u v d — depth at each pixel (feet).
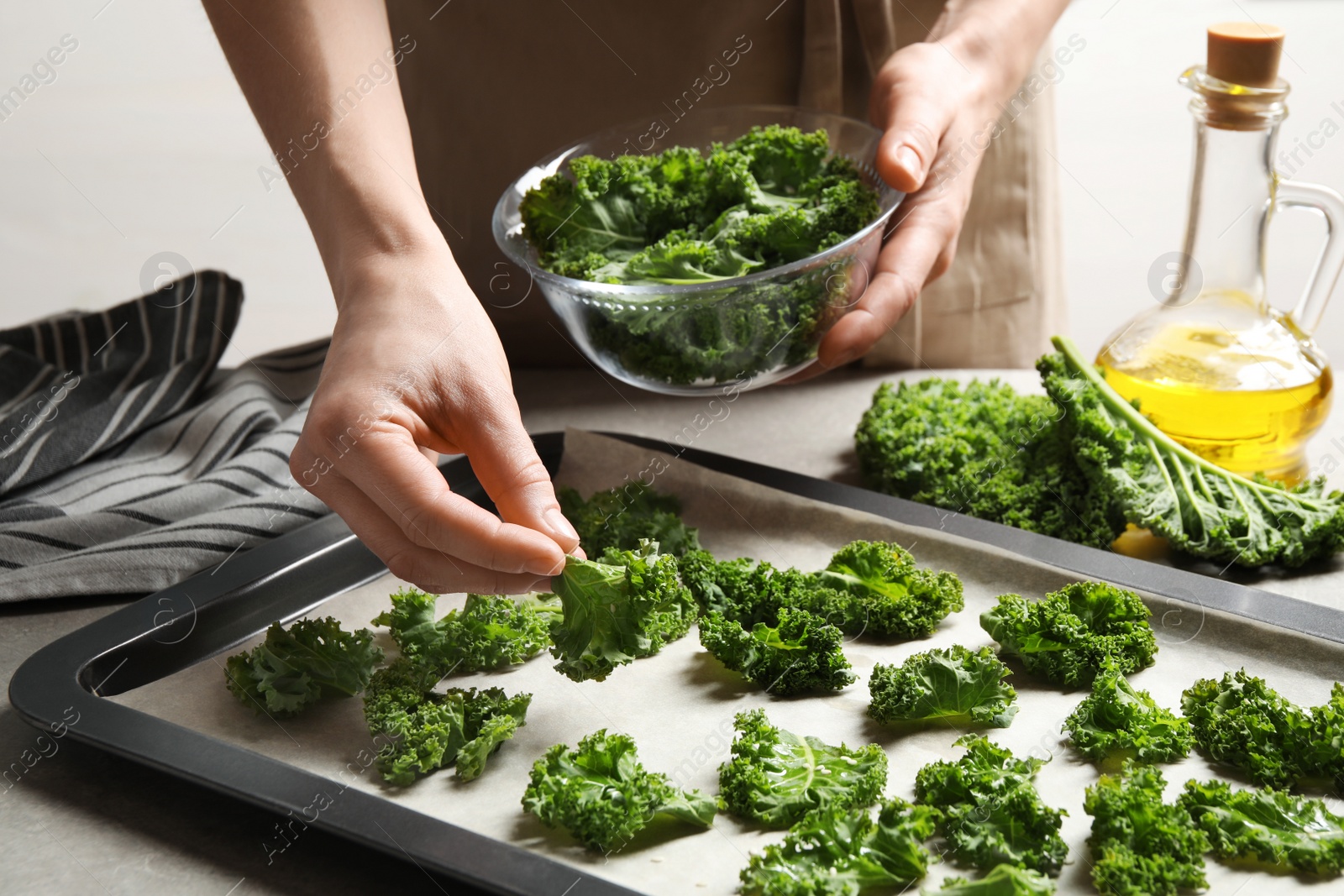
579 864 2.46
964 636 3.27
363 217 3.21
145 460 4.41
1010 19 4.33
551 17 4.77
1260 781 2.62
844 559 3.43
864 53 4.94
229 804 2.76
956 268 5.24
